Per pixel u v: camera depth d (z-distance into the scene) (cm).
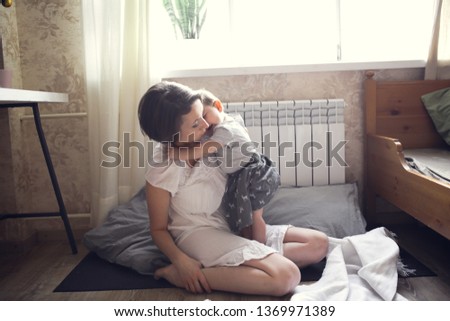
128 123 173
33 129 183
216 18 195
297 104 174
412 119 181
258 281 111
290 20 195
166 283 129
